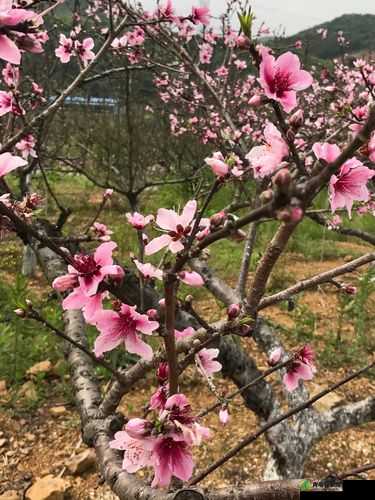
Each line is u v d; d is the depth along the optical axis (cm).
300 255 791
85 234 266
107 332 116
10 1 96
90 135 938
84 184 1259
